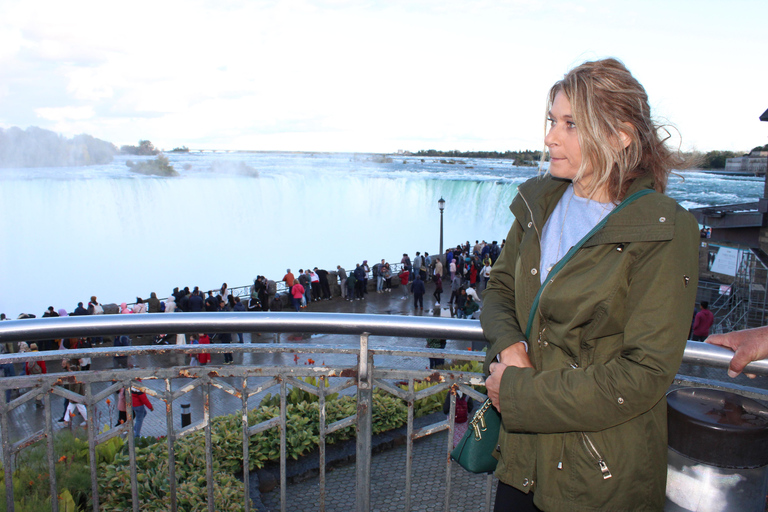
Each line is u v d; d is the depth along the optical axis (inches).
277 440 186.9
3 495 109.4
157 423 373.7
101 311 716.0
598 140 42.7
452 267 1078.4
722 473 54.7
